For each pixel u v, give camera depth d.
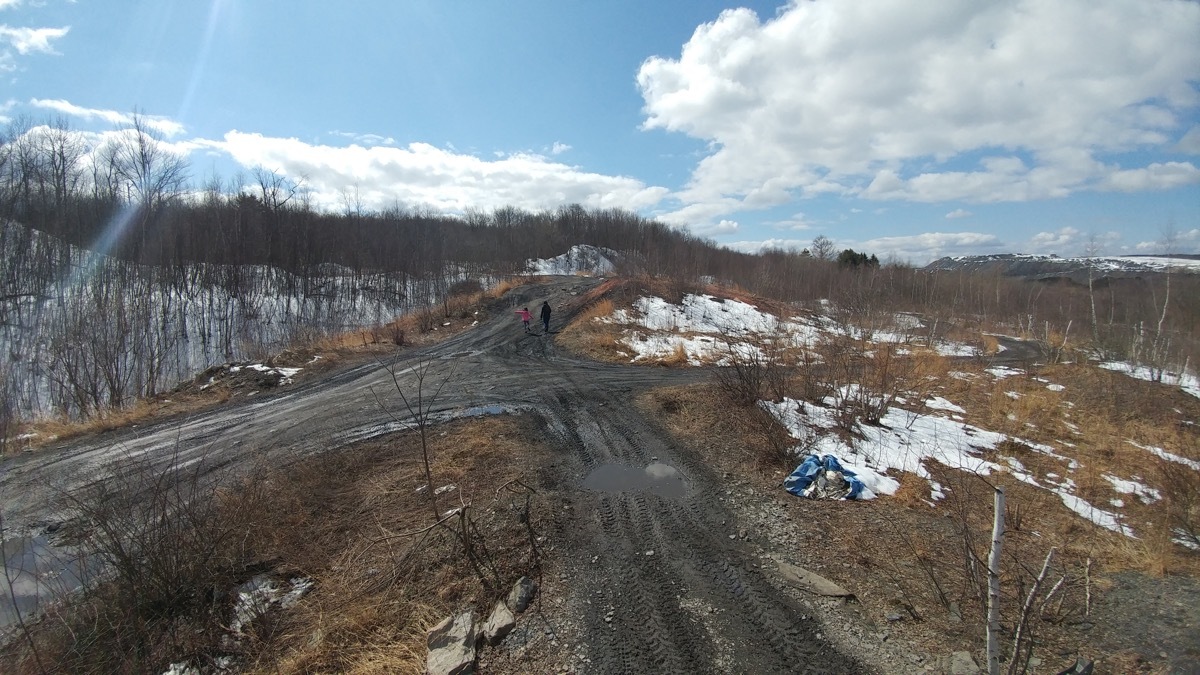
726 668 3.80
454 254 51.53
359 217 44.72
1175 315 18.98
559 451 8.39
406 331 22.69
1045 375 14.61
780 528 5.86
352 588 5.07
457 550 5.35
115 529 5.22
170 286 29.31
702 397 10.73
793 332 22.08
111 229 29.41
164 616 4.70
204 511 5.99
